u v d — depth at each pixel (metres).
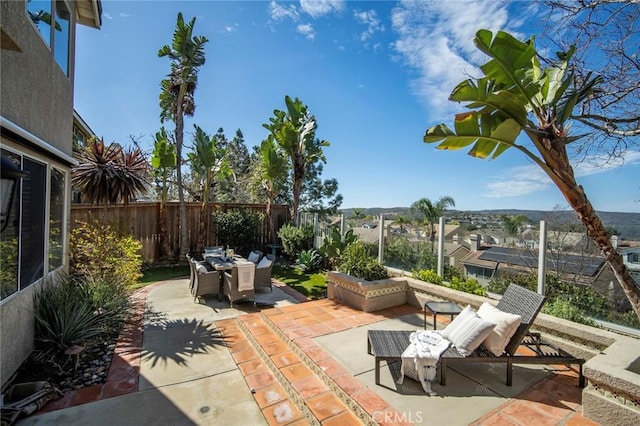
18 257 3.69
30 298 4.07
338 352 4.19
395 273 7.30
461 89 3.65
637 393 2.61
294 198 11.78
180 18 9.59
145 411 3.05
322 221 10.45
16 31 3.54
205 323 5.40
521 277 5.05
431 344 3.60
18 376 3.61
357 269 6.81
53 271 5.07
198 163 11.65
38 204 4.32
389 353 3.52
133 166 8.72
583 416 2.95
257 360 4.11
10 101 3.45
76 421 2.88
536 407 3.10
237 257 8.16
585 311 4.36
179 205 11.08
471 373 3.73
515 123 3.61
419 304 6.11
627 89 3.86
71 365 3.89
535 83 3.53
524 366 3.92
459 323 3.79
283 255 11.94
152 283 8.02
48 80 4.64
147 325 5.29
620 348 3.30
